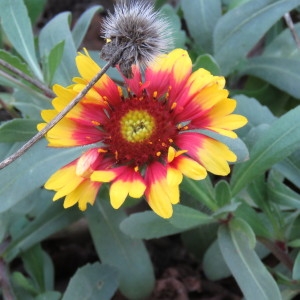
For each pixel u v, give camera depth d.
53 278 0.23
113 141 0.17
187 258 0.25
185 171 0.15
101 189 0.21
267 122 0.21
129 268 0.22
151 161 0.17
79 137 0.17
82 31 0.24
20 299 0.22
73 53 0.22
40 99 0.22
